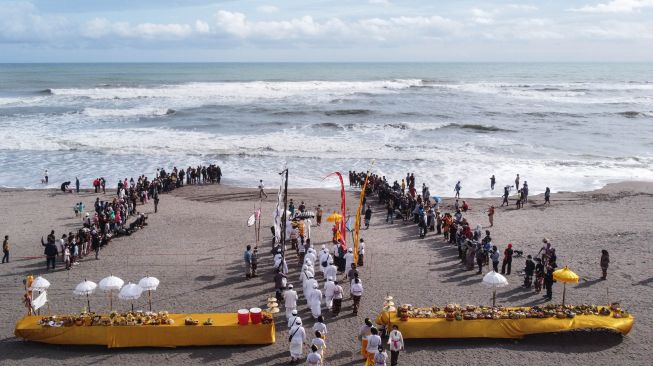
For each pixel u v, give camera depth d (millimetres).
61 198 36750
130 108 76875
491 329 16938
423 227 28828
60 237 28219
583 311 17734
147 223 30828
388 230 30469
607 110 81625
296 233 26672
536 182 42344
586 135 61500
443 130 63219
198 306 19562
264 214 33219
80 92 97125
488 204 36312
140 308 19344
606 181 42531
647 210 34344
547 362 15805
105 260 24641
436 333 16812
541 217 32875
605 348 16625
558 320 17109
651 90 115250
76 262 24344
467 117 72688
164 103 83125
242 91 101000
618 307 18016
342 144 54969
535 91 111312
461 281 22266
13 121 65750
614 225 30766
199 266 23891
